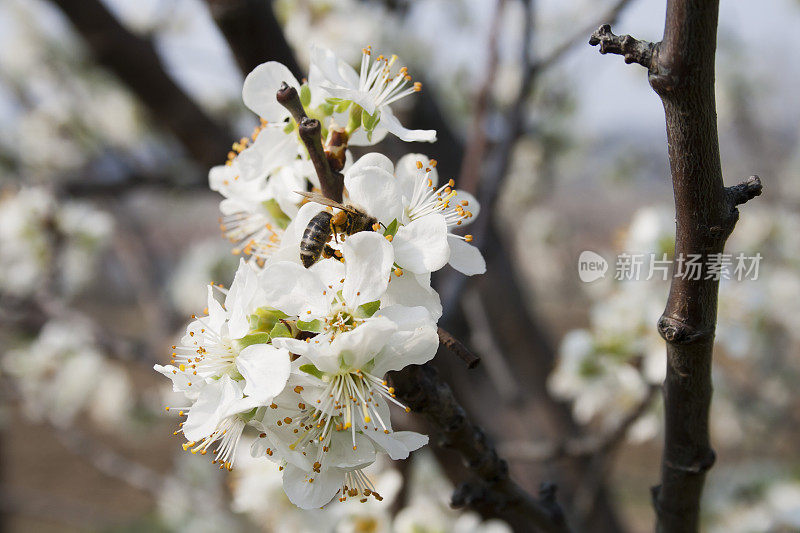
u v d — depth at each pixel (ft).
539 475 2.43
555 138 4.16
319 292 1.05
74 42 3.56
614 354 1.81
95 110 3.77
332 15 2.10
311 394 1.05
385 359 1.05
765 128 5.17
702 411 1.11
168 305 3.45
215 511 3.01
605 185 5.15
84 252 2.78
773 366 3.61
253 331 1.06
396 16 2.46
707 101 1.00
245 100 1.11
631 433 1.81
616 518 2.47
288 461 1.05
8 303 2.54
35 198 2.63
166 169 2.59
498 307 2.74
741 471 3.05
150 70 2.04
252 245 1.15
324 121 1.11
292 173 1.11
